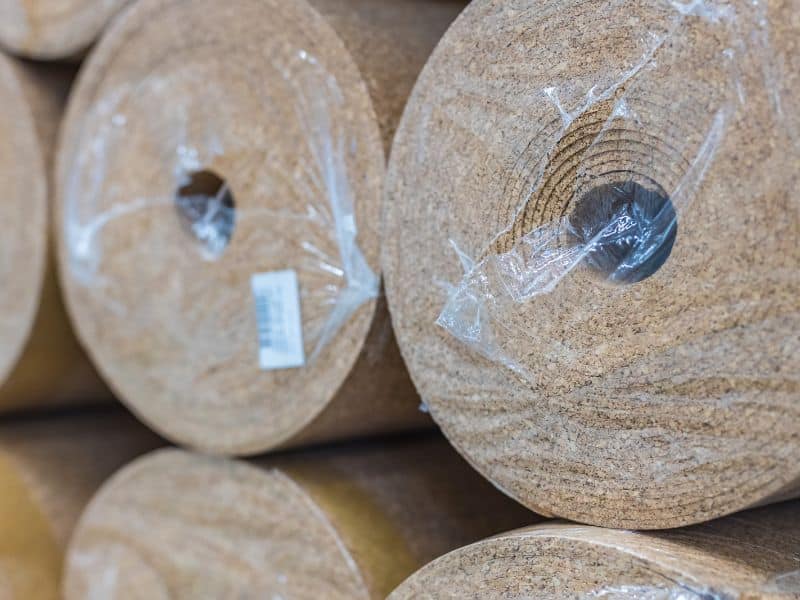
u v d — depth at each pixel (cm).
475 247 67
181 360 95
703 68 55
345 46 78
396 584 80
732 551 58
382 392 85
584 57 60
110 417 135
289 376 85
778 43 52
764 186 53
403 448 97
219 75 89
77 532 108
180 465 97
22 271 113
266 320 86
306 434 87
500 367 66
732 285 54
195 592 95
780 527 63
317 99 81
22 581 116
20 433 126
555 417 63
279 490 87
